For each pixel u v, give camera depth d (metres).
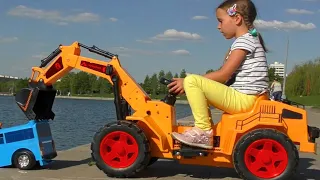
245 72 2.12
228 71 2.11
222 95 2.07
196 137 2.08
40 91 2.35
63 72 2.37
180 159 2.17
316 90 26.73
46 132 2.43
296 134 2.06
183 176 2.23
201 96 2.08
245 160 2.02
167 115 2.19
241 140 2.03
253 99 2.10
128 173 2.12
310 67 27.53
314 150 2.04
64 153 2.93
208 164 2.14
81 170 2.33
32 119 2.35
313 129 2.08
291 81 27.55
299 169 2.52
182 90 2.17
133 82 2.26
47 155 2.37
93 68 2.31
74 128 7.86
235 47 2.13
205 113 2.09
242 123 2.07
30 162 2.32
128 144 2.14
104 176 2.18
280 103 2.07
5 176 2.16
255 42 2.13
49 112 2.46
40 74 2.39
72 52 2.35
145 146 2.11
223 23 2.22
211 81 2.09
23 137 2.33
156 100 2.27
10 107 17.77
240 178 2.20
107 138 2.14
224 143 2.09
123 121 2.15
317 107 17.83
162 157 2.17
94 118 11.41
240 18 2.19
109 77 2.28
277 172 2.01
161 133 2.16
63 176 2.18
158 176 2.22
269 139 2.00
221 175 2.27
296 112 2.06
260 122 2.05
